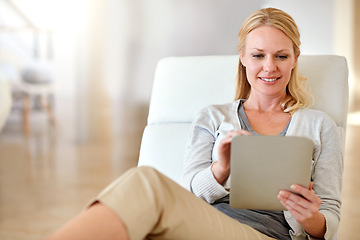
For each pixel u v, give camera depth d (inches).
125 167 141.6
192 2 225.0
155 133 66.4
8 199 112.8
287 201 44.9
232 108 59.9
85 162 147.4
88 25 180.7
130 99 213.0
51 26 197.2
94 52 181.3
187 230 41.8
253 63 56.6
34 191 118.7
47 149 164.6
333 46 223.1
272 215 52.7
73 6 188.1
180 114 67.4
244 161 44.3
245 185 44.8
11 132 188.4
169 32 222.1
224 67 67.9
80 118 178.1
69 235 34.3
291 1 220.5
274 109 59.1
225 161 50.1
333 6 218.5
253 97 59.7
